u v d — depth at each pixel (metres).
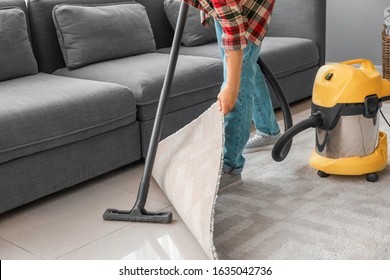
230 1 1.75
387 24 4.03
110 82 2.78
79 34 3.04
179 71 2.86
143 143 2.71
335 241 1.91
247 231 2.01
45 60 3.10
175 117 2.83
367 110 2.34
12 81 2.74
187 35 3.61
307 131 3.13
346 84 2.34
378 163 2.41
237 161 2.37
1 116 2.13
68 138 2.33
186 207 1.98
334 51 4.72
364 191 2.32
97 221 2.16
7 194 2.16
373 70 2.44
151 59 3.13
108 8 3.25
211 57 3.31
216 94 3.06
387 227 2.00
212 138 2.03
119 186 2.49
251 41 2.12
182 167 2.13
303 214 2.13
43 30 3.08
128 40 3.24
